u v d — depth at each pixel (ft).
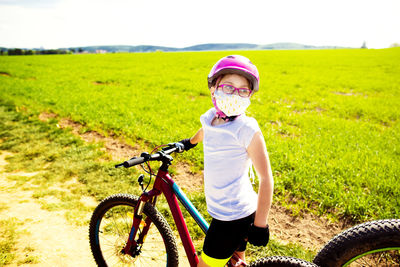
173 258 6.84
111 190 13.35
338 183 14.02
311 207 12.45
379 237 4.42
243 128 4.75
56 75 64.54
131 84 52.65
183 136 20.86
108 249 8.54
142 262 8.50
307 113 33.63
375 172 15.35
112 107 30.01
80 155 17.28
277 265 5.07
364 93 50.72
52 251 9.41
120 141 20.47
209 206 5.59
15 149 17.97
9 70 74.08
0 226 10.46
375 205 12.12
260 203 4.58
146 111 29.53
